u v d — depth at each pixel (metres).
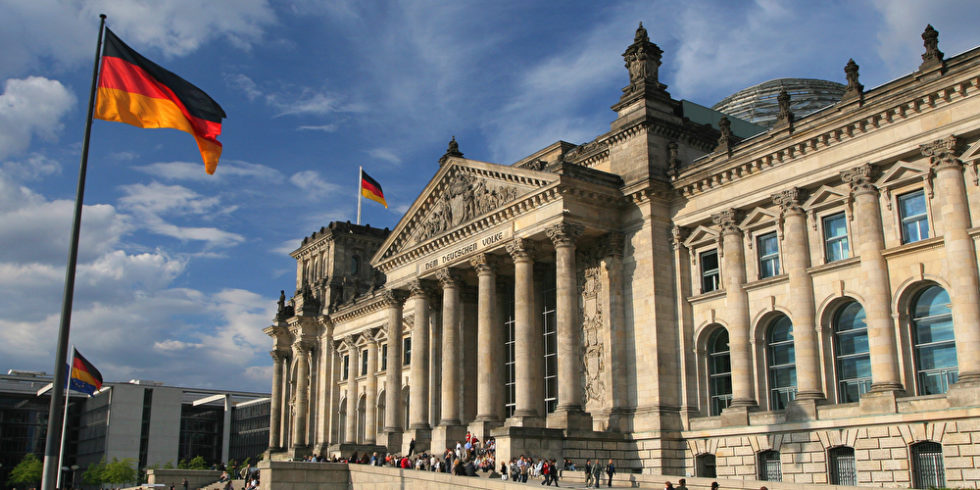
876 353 62.81
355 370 134.62
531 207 81.81
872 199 64.88
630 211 81.56
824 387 67.19
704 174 76.62
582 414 75.94
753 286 72.88
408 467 81.62
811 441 65.31
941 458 58.00
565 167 78.50
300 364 143.88
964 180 60.09
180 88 45.56
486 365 85.56
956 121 59.97
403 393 122.88
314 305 145.62
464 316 97.69
